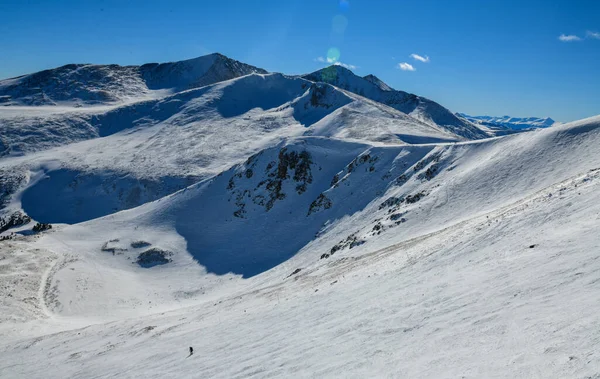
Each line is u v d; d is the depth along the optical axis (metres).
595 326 7.97
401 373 9.35
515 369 7.66
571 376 6.70
